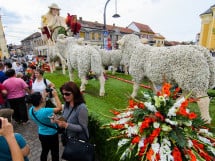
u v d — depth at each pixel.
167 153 1.83
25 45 63.59
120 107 4.31
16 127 4.95
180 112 1.93
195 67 3.11
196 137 1.97
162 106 2.01
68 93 2.45
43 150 2.88
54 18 11.40
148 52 4.23
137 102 2.32
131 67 4.66
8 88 4.73
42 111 2.67
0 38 36.31
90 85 6.99
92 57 5.21
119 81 8.04
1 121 1.42
